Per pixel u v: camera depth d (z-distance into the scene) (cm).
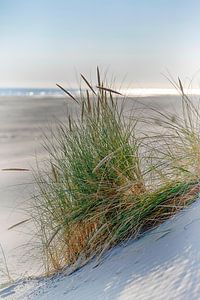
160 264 206
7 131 2127
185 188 264
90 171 287
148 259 218
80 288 231
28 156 1064
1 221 486
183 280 184
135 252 234
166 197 265
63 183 294
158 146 286
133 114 301
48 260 302
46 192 311
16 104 6581
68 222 286
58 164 307
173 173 275
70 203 291
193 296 171
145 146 289
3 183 714
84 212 281
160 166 281
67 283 254
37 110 4284
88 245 278
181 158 276
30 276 307
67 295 231
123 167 282
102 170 284
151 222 262
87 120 298
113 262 239
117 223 268
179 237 222
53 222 306
